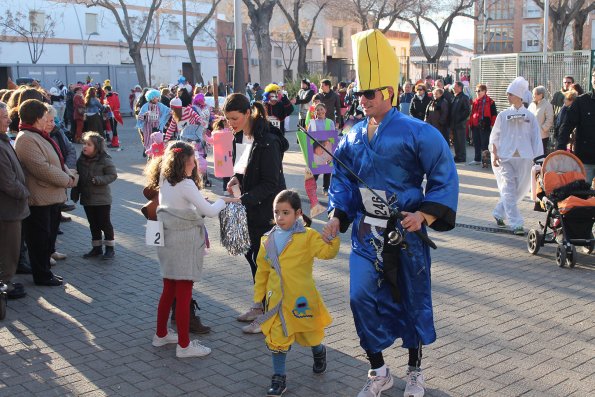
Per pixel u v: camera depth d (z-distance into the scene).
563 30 32.66
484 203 11.49
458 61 69.56
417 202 4.42
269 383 4.88
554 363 5.13
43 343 5.67
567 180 8.04
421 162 4.34
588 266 7.76
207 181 13.47
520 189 9.20
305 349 5.48
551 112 13.23
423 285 4.46
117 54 46.53
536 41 61.56
